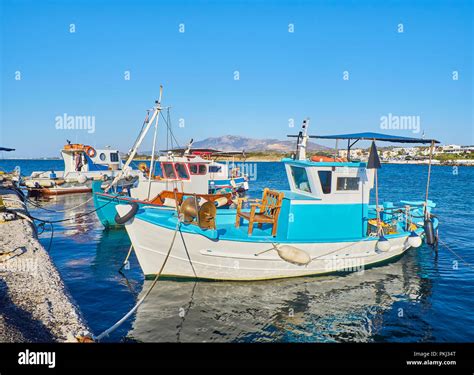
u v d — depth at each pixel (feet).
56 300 24.00
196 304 32.45
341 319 30.01
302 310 31.58
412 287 37.04
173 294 34.50
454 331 28.12
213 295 34.32
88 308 31.81
